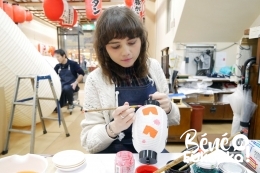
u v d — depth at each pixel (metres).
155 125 0.49
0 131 1.80
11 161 0.49
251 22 2.46
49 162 0.57
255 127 1.58
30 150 1.76
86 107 0.74
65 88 3.07
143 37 0.68
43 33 5.77
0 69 1.95
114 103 0.72
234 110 1.73
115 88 0.73
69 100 3.13
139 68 0.75
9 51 1.95
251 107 1.58
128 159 0.49
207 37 2.70
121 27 0.57
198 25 2.52
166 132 0.51
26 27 4.78
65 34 7.00
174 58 2.55
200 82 2.54
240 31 2.58
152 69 0.82
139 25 0.62
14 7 3.39
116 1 4.39
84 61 6.97
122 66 0.70
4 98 1.87
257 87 1.55
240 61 1.83
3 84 2.03
